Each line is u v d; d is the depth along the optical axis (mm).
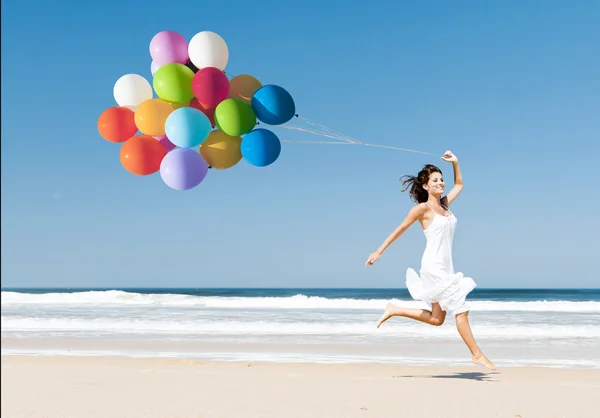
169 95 6039
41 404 3891
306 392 4473
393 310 4910
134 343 9062
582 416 3547
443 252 4730
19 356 7488
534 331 10391
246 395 4312
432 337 9688
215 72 6004
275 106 6109
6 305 18422
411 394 4379
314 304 17516
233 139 6223
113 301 19828
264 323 11555
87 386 4762
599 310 15789
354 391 4535
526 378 5609
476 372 6102
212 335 10125
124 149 6051
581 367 6754
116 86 6473
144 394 4340
